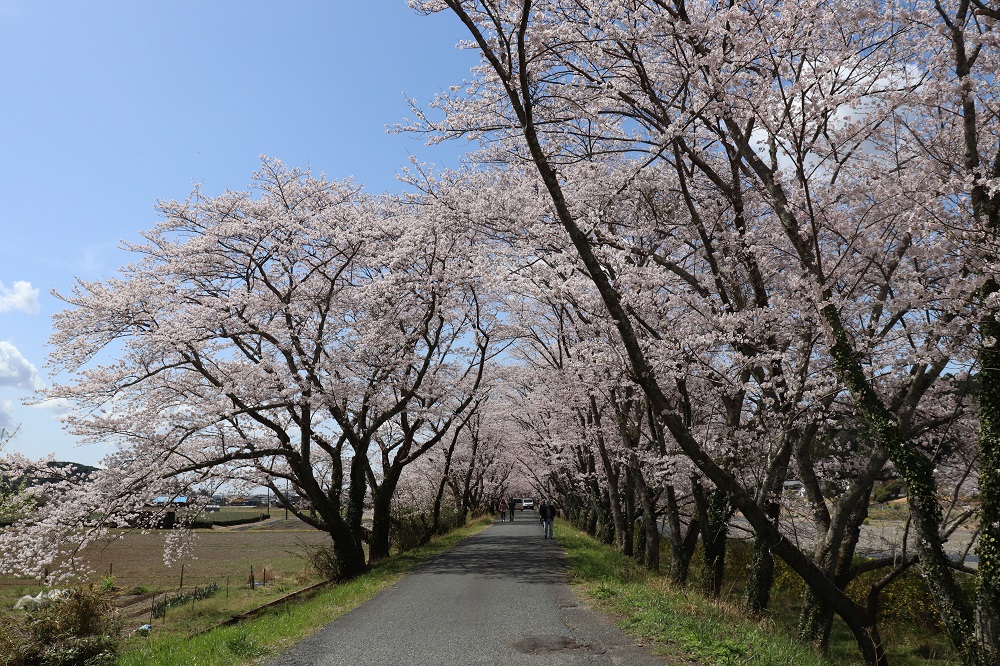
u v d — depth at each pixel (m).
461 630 8.50
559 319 18.31
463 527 36.78
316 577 21.06
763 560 11.56
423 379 21.52
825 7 9.38
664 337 12.03
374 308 20.27
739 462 11.81
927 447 13.19
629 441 17.56
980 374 8.38
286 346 17.48
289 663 7.10
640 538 20.70
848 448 13.57
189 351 16.84
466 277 18.59
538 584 12.87
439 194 16.52
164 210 18.69
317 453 22.02
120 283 17.19
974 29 8.77
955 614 8.53
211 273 18.52
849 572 11.21
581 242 9.31
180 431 16.95
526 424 34.56
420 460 38.44
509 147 14.35
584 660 6.79
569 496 42.72
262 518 75.06
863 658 10.12
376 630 8.70
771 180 9.70
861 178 10.16
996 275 7.63
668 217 13.44
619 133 12.17
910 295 8.59
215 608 17.39
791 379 9.83
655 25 9.40
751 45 8.64
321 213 19.73
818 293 8.68
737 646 6.87
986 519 8.09
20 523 15.32
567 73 10.97
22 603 17.31
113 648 9.82
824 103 7.98
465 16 8.93
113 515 15.96
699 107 9.80
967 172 7.97
